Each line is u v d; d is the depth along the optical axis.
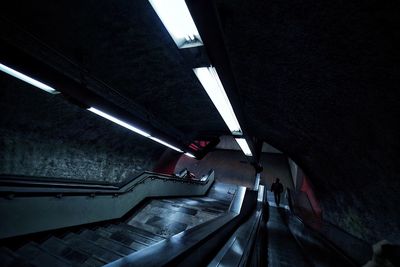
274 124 5.73
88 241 3.30
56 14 3.40
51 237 3.21
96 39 4.08
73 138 6.71
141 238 3.94
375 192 3.72
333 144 4.09
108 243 3.44
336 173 5.00
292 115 4.43
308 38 2.34
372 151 3.14
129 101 6.43
